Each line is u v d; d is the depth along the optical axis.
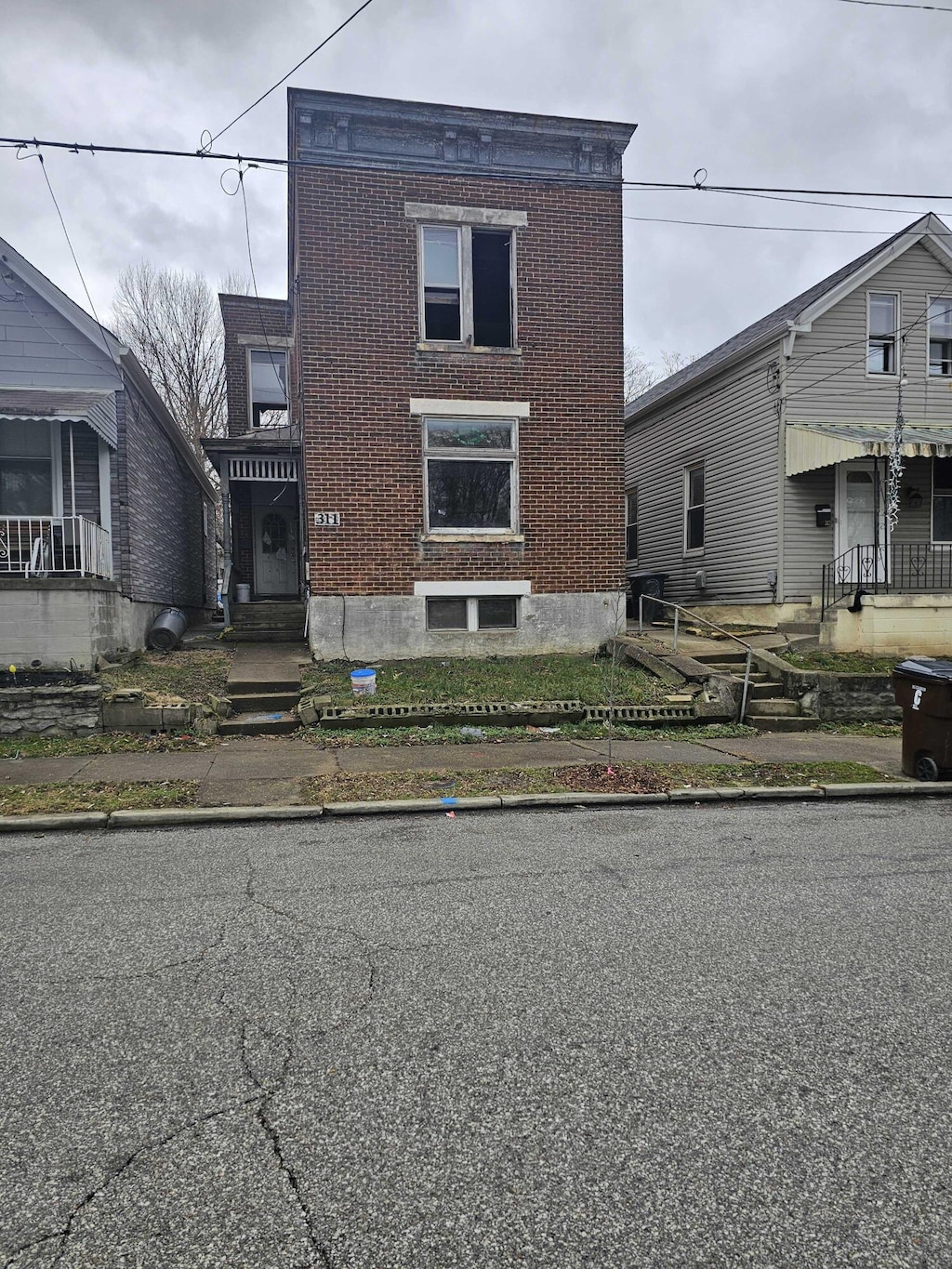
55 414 10.36
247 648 13.35
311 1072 2.76
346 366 11.91
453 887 4.67
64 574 11.14
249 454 15.59
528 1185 2.23
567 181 12.45
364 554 12.10
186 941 3.87
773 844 5.67
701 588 16.88
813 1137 2.45
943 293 14.65
